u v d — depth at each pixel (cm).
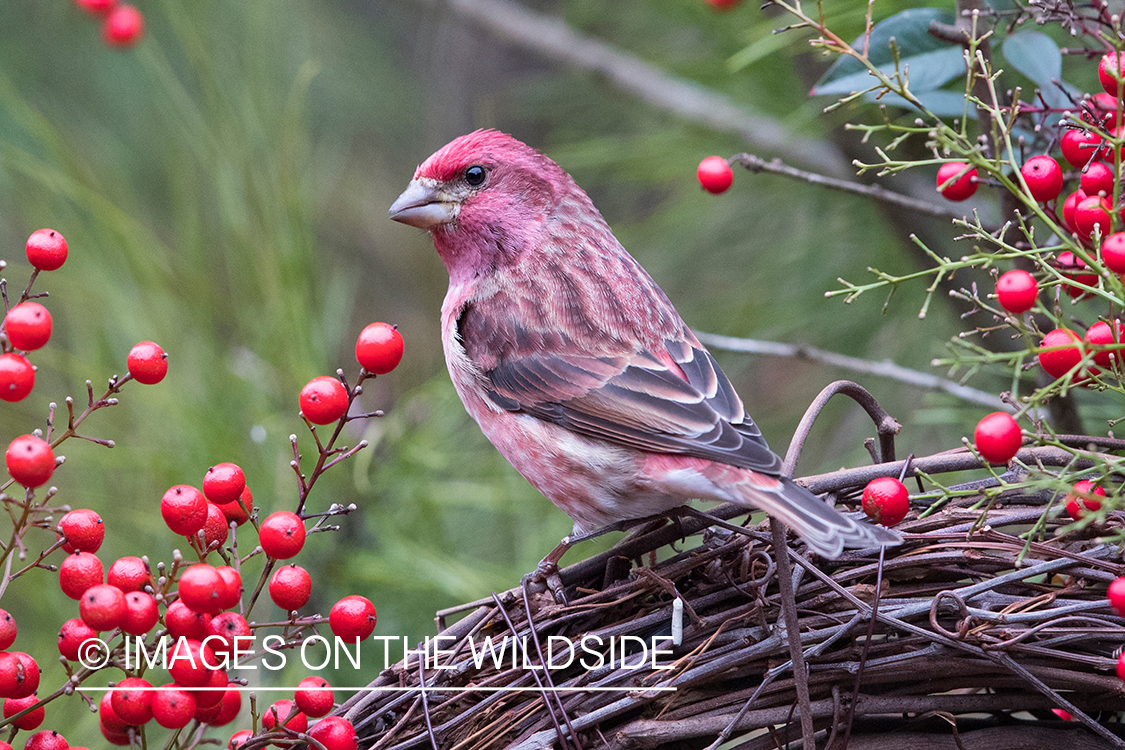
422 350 1169
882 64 690
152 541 852
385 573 830
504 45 1509
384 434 855
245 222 882
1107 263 520
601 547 896
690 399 689
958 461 596
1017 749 575
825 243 1012
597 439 705
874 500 547
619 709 556
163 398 854
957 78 711
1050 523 583
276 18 1097
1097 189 570
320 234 1348
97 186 941
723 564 585
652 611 587
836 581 578
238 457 850
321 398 545
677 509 624
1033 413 609
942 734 579
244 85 923
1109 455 554
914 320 1000
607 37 1264
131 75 1210
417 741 566
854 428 1034
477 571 879
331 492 851
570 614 586
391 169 1414
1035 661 559
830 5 869
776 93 1035
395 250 1357
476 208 790
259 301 883
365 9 1466
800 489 566
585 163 1077
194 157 975
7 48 1211
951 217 704
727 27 1041
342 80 1384
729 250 1074
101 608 490
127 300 876
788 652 563
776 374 1093
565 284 762
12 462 493
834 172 1000
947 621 575
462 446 921
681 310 1068
